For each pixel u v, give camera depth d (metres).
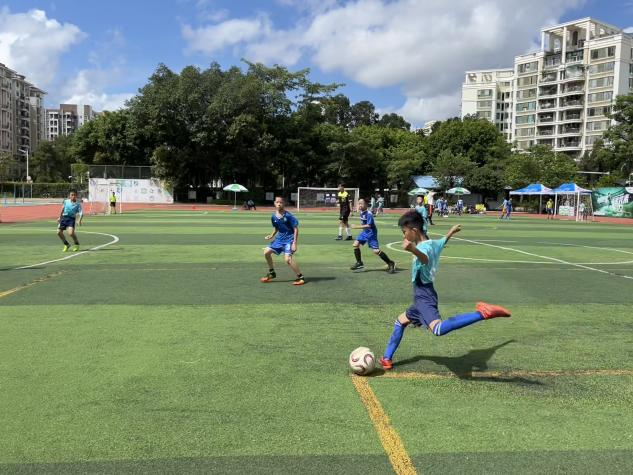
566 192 43.31
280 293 8.94
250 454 3.50
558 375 5.07
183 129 55.06
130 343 5.94
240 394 4.50
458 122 73.06
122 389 4.58
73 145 64.56
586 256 15.16
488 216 47.38
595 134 102.62
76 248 14.90
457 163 62.41
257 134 55.50
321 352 5.70
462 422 4.01
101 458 3.44
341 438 3.73
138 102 54.69
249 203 48.59
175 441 3.67
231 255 14.06
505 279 10.81
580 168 82.88
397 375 5.02
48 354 5.52
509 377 5.00
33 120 159.00
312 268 11.94
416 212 4.88
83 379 4.80
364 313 7.52
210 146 55.06
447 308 8.12
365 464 3.38
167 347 5.80
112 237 19.06
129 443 3.63
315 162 61.25
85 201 57.03
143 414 4.09
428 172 70.12
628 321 7.24
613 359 5.57
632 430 3.91
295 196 59.78
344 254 14.77
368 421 4.00
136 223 27.19
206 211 44.22
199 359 5.41
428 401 4.40
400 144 71.44
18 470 3.29
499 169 64.50
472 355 5.67
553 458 3.49
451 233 4.95
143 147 58.53
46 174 104.56
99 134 59.16
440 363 5.39
